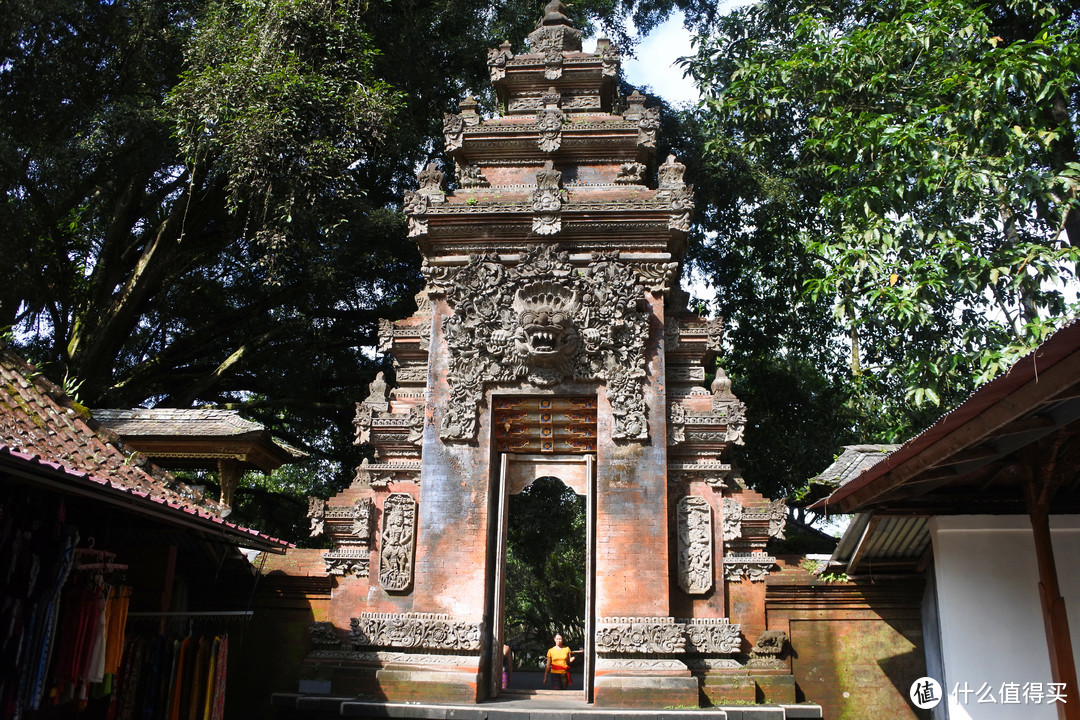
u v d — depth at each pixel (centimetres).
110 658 1029
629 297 1461
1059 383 770
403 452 1512
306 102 1880
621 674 1318
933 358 1794
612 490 1404
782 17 2309
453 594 1388
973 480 1227
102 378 2181
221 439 1599
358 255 2284
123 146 2038
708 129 2434
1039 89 1706
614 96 1741
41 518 918
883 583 1429
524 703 1335
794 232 2428
